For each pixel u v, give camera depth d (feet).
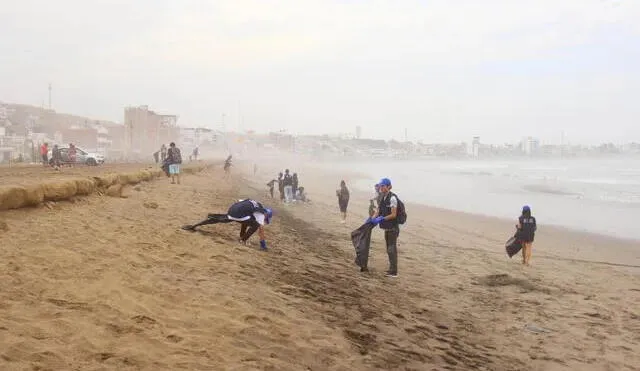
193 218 41.22
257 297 21.38
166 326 15.90
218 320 17.37
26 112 481.46
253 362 14.46
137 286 19.22
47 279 18.03
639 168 376.27
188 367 13.08
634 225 78.28
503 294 31.99
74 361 12.13
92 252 23.09
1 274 17.53
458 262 43.21
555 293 33.27
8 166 107.34
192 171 116.37
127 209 38.99
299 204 88.02
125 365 12.46
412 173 288.30
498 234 67.26
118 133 444.55
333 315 21.42
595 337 24.30
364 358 17.03
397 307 25.41
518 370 19.07
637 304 31.55
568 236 66.95
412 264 40.06
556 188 162.40
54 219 29.14
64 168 97.76
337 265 34.65
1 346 11.98
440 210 96.94
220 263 26.55
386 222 33.50
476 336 22.71
